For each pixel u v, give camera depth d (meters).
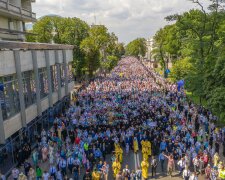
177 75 55.72
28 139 26.59
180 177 20.80
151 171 21.69
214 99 28.50
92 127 27.14
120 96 42.44
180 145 22.78
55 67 36.72
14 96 24.48
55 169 19.23
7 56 22.89
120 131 25.69
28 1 42.47
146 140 23.73
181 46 63.69
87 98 41.94
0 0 31.73
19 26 40.50
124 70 96.94
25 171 20.44
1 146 21.94
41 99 31.08
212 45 38.50
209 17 38.88
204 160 20.86
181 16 39.59
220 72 29.58
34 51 28.55
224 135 24.72
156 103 36.75
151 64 125.69
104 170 19.34
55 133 26.70
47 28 65.56
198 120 30.02
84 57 65.25
